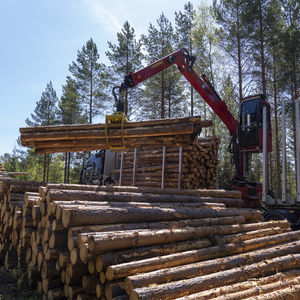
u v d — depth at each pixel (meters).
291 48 18.80
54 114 35.44
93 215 3.86
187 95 25.30
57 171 38.41
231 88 21.59
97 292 3.47
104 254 3.42
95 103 28.31
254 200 9.75
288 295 3.28
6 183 6.04
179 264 3.64
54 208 4.01
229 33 20.53
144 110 24.92
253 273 3.74
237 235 4.69
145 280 3.09
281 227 5.86
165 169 9.19
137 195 5.12
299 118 7.76
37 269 4.61
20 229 5.35
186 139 5.47
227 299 3.01
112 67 26.55
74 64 29.30
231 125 10.78
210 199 6.20
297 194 7.73
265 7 19.52
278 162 19.92
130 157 10.51
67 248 4.05
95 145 5.85
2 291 4.65
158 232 3.89
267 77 20.97
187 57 10.52
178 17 24.84
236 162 10.44
